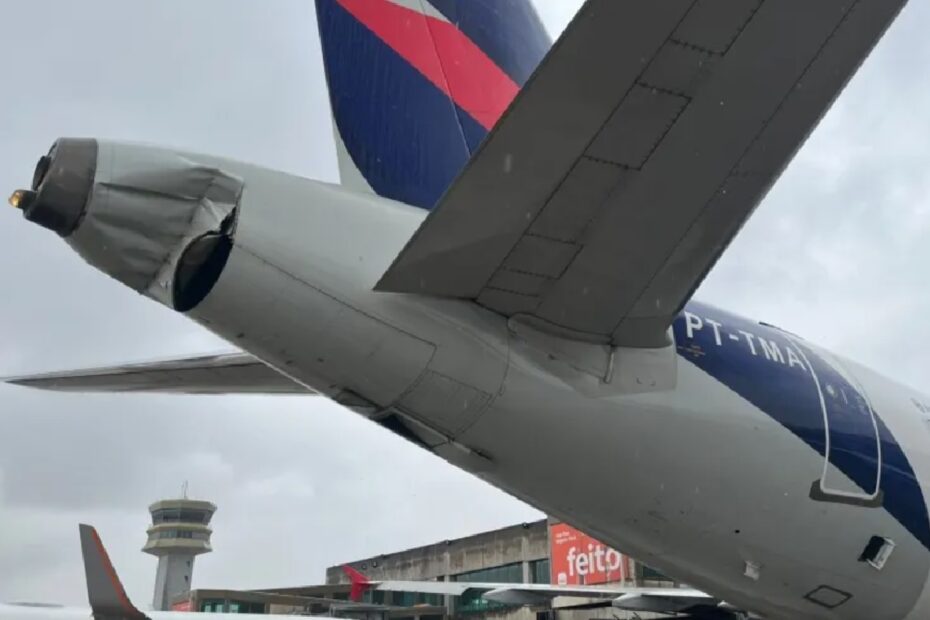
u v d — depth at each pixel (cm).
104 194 357
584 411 459
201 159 384
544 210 362
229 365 592
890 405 614
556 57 307
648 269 397
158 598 6144
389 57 525
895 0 318
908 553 588
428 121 526
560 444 460
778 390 546
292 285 395
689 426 500
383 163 502
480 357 429
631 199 361
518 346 438
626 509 501
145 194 366
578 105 322
